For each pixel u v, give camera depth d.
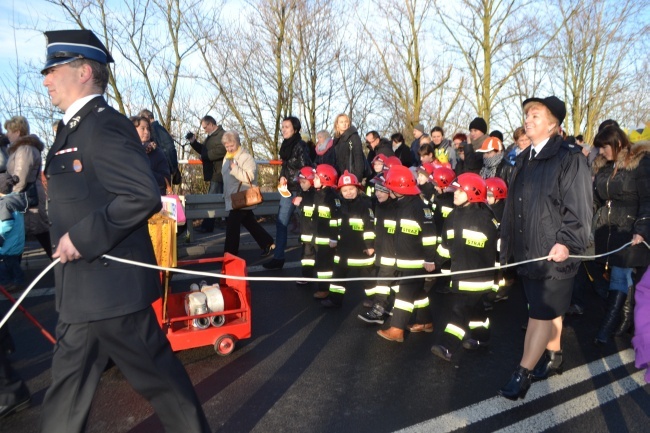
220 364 4.62
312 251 7.02
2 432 3.48
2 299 6.32
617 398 4.11
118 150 2.41
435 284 7.52
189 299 4.70
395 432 3.55
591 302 6.82
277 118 13.90
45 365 4.55
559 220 3.80
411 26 17.88
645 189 4.86
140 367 2.60
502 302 6.71
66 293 2.50
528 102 3.97
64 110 2.62
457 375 4.49
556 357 4.39
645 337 3.06
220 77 13.64
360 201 6.11
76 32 2.59
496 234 4.77
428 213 5.16
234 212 7.95
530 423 3.70
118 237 2.37
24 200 6.39
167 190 7.09
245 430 3.56
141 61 12.51
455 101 19.89
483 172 8.23
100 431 3.53
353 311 6.17
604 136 5.20
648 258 4.96
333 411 3.83
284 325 5.64
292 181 8.02
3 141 6.24
